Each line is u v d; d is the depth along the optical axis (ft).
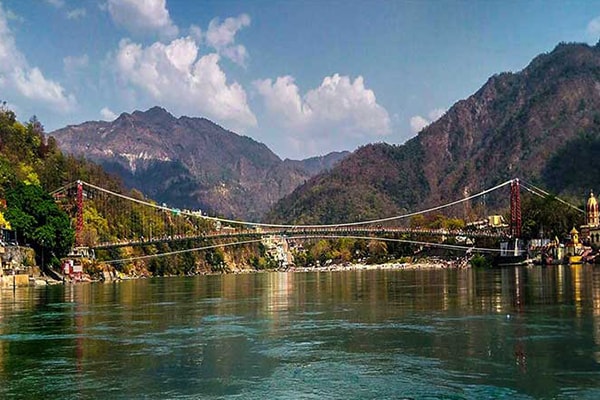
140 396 106.11
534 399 100.17
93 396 106.42
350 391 106.73
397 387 108.47
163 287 437.99
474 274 539.70
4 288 417.49
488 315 194.29
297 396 104.58
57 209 530.68
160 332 171.73
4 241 460.14
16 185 550.77
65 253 565.53
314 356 135.03
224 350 143.23
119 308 246.27
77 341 157.99
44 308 249.34
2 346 151.64
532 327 166.61
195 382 114.32
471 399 100.89
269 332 168.76
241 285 464.65
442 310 212.64
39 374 121.60
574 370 117.39
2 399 105.29
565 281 361.92
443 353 135.03
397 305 236.02
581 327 165.37
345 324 181.98
